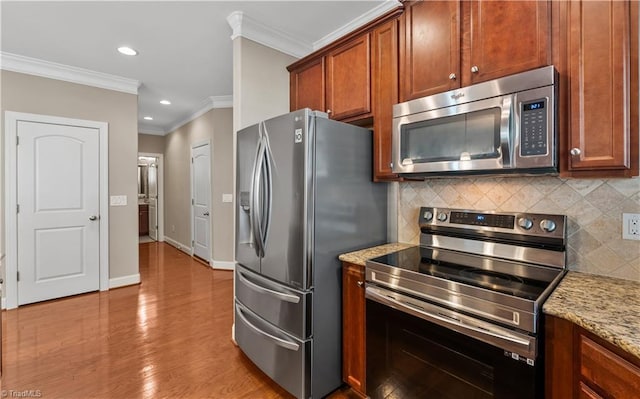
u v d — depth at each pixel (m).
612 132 1.14
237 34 2.37
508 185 1.70
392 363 1.50
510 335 1.11
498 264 1.58
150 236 7.34
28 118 3.17
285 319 1.79
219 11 2.28
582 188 1.46
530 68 1.32
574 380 1.00
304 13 2.29
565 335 1.02
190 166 5.48
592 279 1.36
